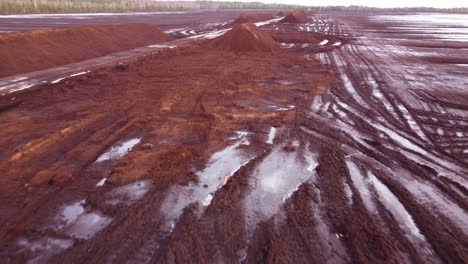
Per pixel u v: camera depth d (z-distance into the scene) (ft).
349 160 18.43
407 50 61.67
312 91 32.55
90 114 24.97
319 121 24.45
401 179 16.37
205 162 17.84
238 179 16.15
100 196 14.48
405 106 28.09
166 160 17.78
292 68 44.21
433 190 15.42
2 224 12.57
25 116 24.59
